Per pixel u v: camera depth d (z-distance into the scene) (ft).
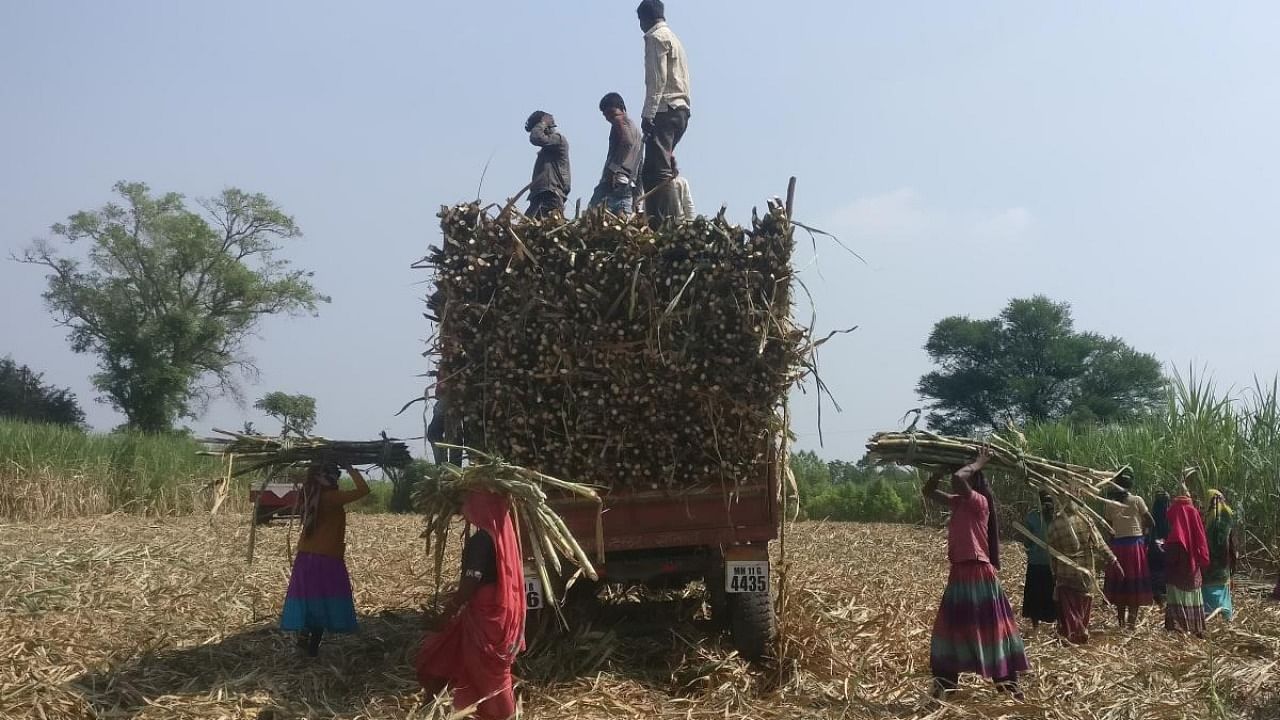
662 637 29.96
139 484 88.48
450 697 21.68
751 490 28.66
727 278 27.66
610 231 27.68
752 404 28.04
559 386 27.86
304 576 29.45
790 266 28.07
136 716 23.77
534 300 27.43
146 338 188.03
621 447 27.89
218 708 24.16
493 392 27.61
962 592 26.37
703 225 27.68
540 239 27.73
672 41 40.04
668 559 29.40
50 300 189.88
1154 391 188.34
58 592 37.70
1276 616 41.32
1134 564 39.83
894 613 35.53
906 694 26.86
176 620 34.65
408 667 28.68
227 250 197.16
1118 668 29.78
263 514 31.68
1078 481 28.84
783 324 28.22
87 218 188.14
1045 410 189.06
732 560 28.43
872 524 100.32
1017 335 193.98
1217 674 28.68
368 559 55.52
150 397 188.65
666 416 27.99
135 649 29.96
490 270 27.61
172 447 94.43
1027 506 75.10
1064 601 36.29
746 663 28.09
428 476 24.43
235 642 31.60
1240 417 61.00
